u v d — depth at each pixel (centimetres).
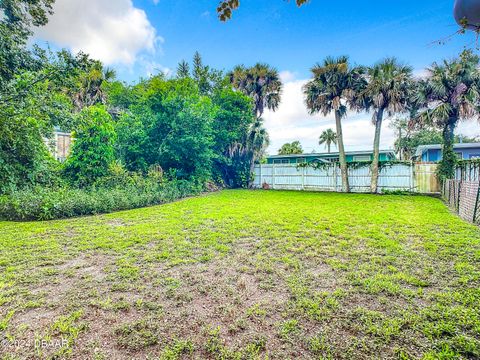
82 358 172
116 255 376
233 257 367
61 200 680
